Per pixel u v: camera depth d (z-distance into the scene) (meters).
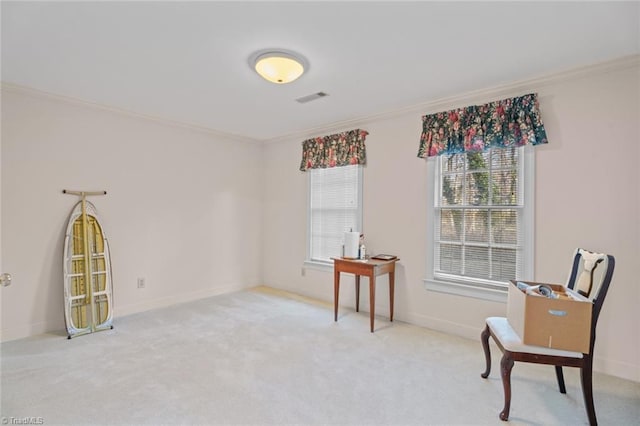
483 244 3.10
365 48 2.25
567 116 2.63
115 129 3.64
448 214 3.31
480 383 2.32
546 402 2.10
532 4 1.77
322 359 2.66
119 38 2.13
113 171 3.63
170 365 2.53
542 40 2.14
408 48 2.25
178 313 3.79
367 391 2.21
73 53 2.33
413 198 3.50
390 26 1.99
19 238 3.04
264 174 5.17
